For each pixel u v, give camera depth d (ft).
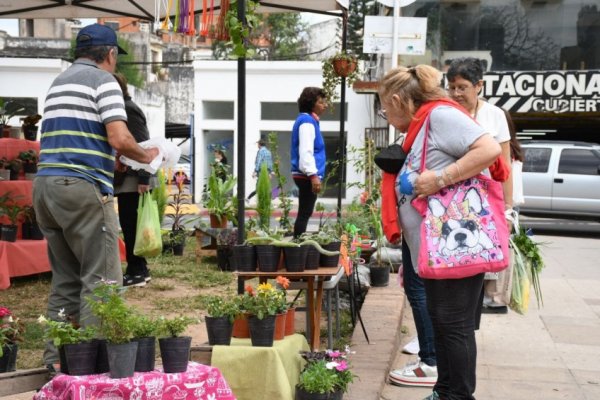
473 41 67.26
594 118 65.10
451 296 12.53
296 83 88.79
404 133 14.82
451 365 12.69
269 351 13.42
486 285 18.84
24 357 17.04
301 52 136.87
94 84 14.48
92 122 14.48
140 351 11.99
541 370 18.08
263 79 89.20
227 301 14.64
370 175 29.63
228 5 16.60
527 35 66.85
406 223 13.06
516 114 63.93
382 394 15.92
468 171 12.20
